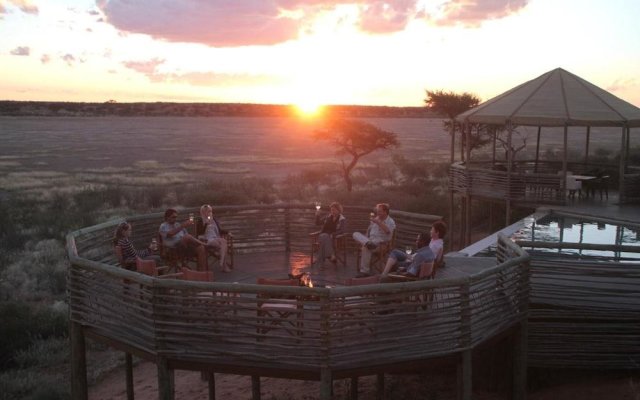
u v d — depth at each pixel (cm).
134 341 791
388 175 4897
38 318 1504
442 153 7600
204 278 839
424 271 837
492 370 991
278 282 805
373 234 1082
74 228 2622
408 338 737
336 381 1136
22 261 2089
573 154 4912
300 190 3816
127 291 795
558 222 1599
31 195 3662
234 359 734
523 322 875
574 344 924
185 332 743
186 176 4947
